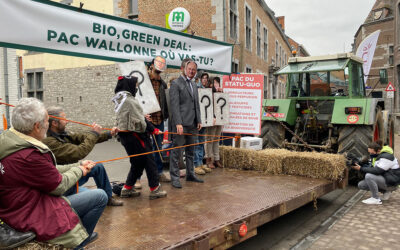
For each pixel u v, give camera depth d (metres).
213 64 5.19
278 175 4.71
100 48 3.72
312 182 4.23
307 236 3.64
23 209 1.71
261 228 3.96
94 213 2.19
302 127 6.17
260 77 5.23
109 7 14.38
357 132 5.37
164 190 3.86
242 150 5.15
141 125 3.26
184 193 3.70
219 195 3.59
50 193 1.84
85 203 2.12
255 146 5.84
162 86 4.21
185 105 4.04
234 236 2.68
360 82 6.50
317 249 3.25
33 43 3.11
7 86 9.34
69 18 3.39
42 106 1.87
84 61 15.24
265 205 3.17
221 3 12.08
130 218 2.82
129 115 3.24
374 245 3.30
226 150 5.31
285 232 3.80
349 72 5.81
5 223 1.68
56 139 2.52
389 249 3.19
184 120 4.03
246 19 15.95
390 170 4.89
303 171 4.61
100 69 14.84
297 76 6.34
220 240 2.55
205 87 5.10
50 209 1.79
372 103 5.30
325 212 4.54
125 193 3.57
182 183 4.24
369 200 4.88
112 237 2.37
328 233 3.70
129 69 3.79
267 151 5.05
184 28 11.80
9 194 1.69
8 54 9.32
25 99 1.85
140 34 4.12
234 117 5.42
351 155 5.35
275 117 5.95
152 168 3.46
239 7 14.30
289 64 6.46
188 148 4.31
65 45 3.38
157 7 13.16
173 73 12.84
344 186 4.62
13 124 1.79
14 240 1.64
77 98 15.50
